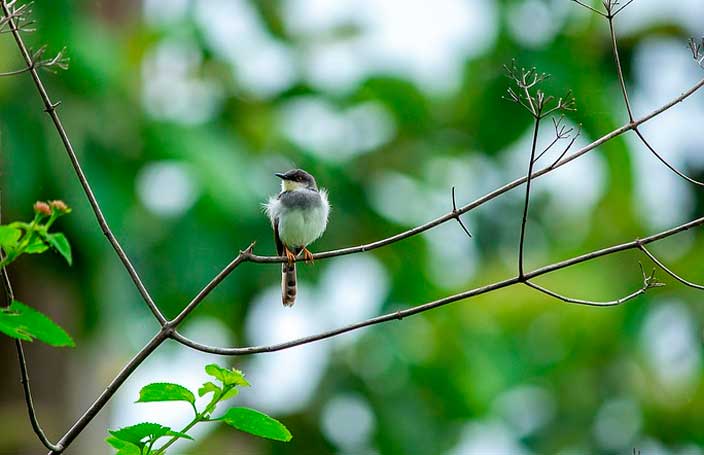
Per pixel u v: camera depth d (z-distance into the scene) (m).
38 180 15.18
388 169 20.14
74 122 15.73
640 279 20.38
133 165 16.62
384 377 19.80
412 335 20.00
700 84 6.17
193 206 16.92
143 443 4.84
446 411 19.84
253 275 17.80
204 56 19.00
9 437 16.14
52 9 15.41
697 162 19.86
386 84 19.92
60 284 16.12
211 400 4.85
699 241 20.55
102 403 5.54
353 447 19.42
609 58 20.45
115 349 18.06
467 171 21.25
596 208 20.58
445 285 20.45
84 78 15.68
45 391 16.56
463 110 20.91
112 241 5.84
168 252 17.09
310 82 19.86
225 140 18.38
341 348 19.75
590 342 20.27
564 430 20.56
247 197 17.17
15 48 14.84
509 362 19.92
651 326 20.23
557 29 20.23
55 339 4.79
